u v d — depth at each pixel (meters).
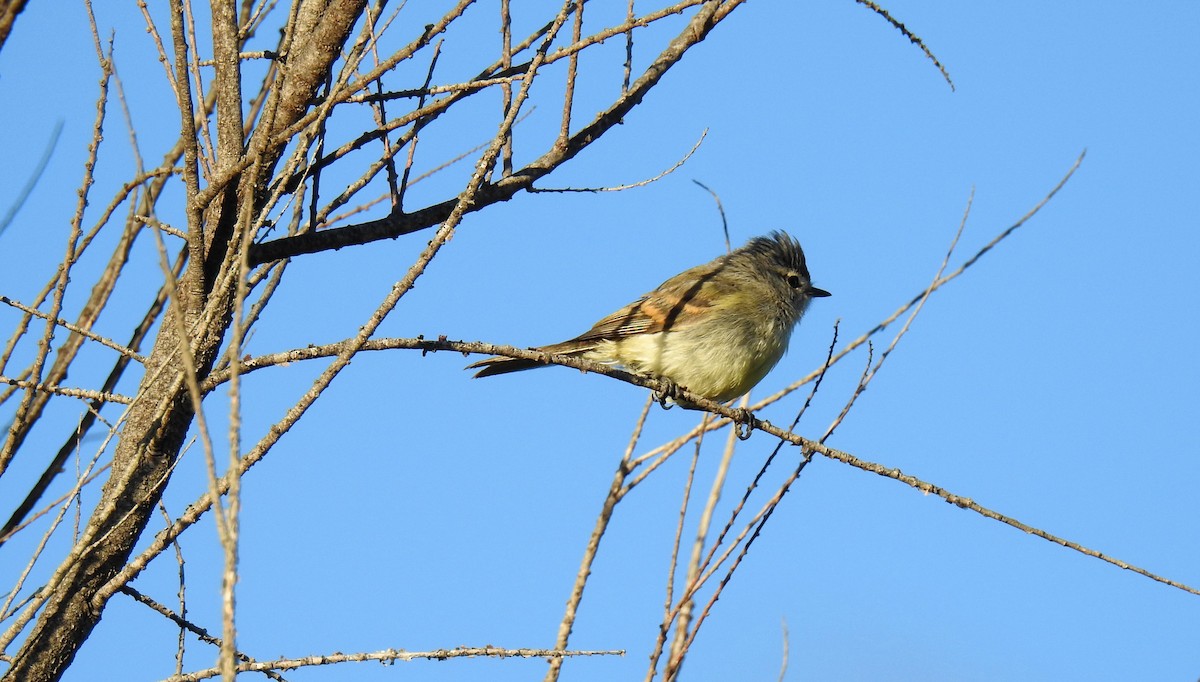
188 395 10.16
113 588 9.41
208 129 10.33
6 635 8.21
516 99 9.20
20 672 9.61
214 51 10.92
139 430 10.30
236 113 10.60
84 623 9.78
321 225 12.22
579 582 10.37
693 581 10.09
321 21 11.06
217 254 10.65
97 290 11.38
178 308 6.59
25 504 10.49
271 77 12.06
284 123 11.20
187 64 10.04
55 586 8.43
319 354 9.63
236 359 6.34
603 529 10.59
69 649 9.77
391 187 11.88
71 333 11.10
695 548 10.29
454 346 10.45
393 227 11.73
